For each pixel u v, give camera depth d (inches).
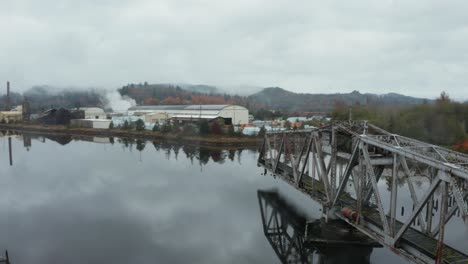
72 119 5644.7
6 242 1148.5
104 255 1053.8
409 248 755.4
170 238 1180.5
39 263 1001.5
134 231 1243.2
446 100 3107.8
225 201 1594.5
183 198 1633.9
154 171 2219.5
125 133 4507.9
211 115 4918.8
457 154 797.9
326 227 1103.0
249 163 2513.5
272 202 1577.3
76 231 1238.9
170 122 4687.5
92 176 2075.5
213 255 1058.7
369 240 1090.7
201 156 2829.7
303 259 1045.8
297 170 1344.7
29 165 2393.0
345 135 1029.8
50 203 1567.4
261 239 1181.1
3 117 6171.3
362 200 1018.1
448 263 654.5
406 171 789.2
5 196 1668.3
